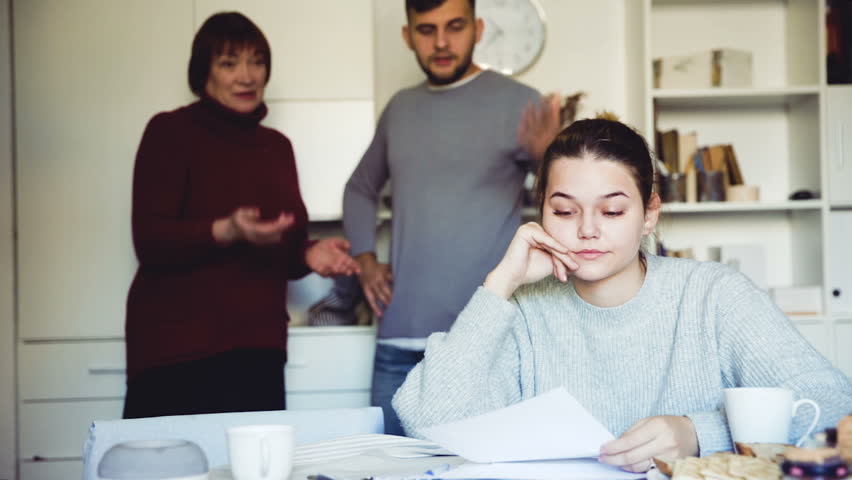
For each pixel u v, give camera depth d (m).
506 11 3.45
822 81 3.22
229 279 2.34
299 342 3.05
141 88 3.07
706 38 3.47
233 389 2.29
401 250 2.74
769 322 1.23
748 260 3.24
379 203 3.17
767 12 3.47
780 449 0.86
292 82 3.12
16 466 3.01
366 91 3.12
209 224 2.23
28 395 3.02
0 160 3.06
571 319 1.34
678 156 3.26
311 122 3.12
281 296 2.48
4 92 3.05
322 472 0.97
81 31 3.07
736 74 3.28
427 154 2.74
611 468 0.98
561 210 1.22
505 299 1.23
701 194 3.23
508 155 2.72
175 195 2.32
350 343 3.05
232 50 2.38
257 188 2.44
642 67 3.23
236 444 0.86
